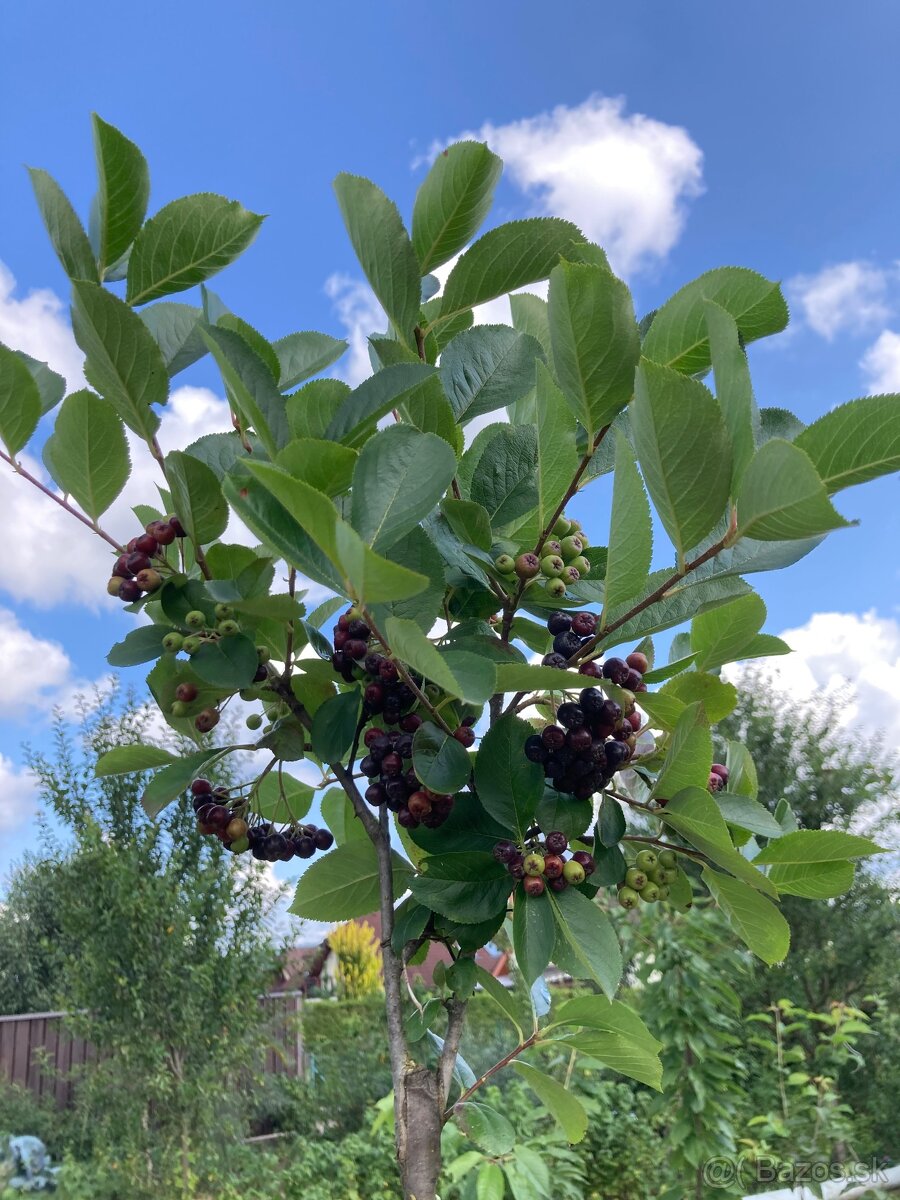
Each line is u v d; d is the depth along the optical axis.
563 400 1.51
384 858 1.49
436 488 1.28
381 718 1.64
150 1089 8.05
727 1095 5.38
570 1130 1.66
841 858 1.66
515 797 1.45
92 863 8.81
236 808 1.68
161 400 1.45
